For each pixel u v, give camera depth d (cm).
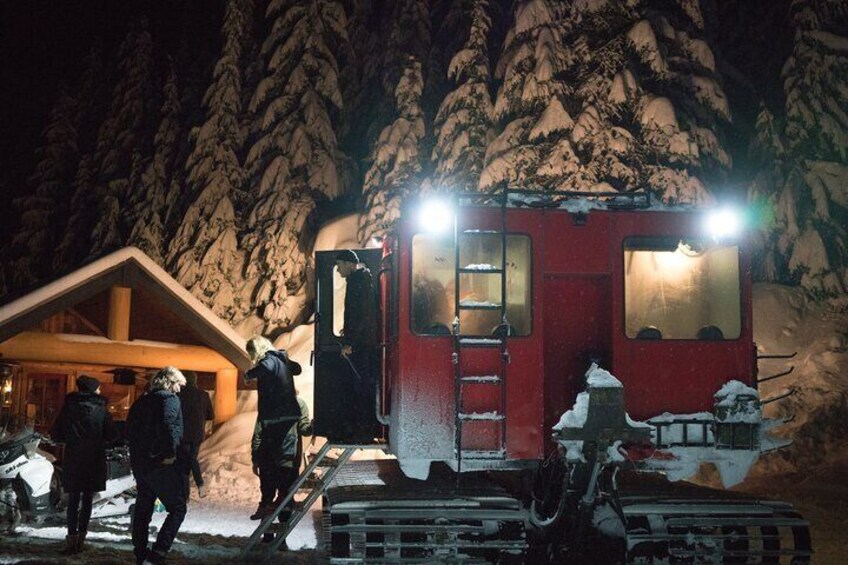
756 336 1862
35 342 1552
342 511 782
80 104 3412
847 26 2100
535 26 2041
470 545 780
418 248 843
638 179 1964
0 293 3019
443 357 826
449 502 795
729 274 864
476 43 2245
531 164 2000
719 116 2134
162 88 3172
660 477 1124
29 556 880
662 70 1953
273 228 2425
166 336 1712
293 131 2559
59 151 3234
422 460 821
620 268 850
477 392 818
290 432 983
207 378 1922
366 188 2419
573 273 847
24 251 3120
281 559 912
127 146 3109
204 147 2623
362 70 2923
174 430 820
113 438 943
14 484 1083
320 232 2503
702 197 1942
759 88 2458
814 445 1497
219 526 1174
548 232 848
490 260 845
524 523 795
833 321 1852
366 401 969
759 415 827
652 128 1964
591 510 820
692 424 828
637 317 849
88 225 3039
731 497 861
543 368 836
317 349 988
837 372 1667
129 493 1262
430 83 2684
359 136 2844
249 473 1555
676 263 859
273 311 2344
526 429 817
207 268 2455
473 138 2189
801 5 2066
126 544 989
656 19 2056
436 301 838
